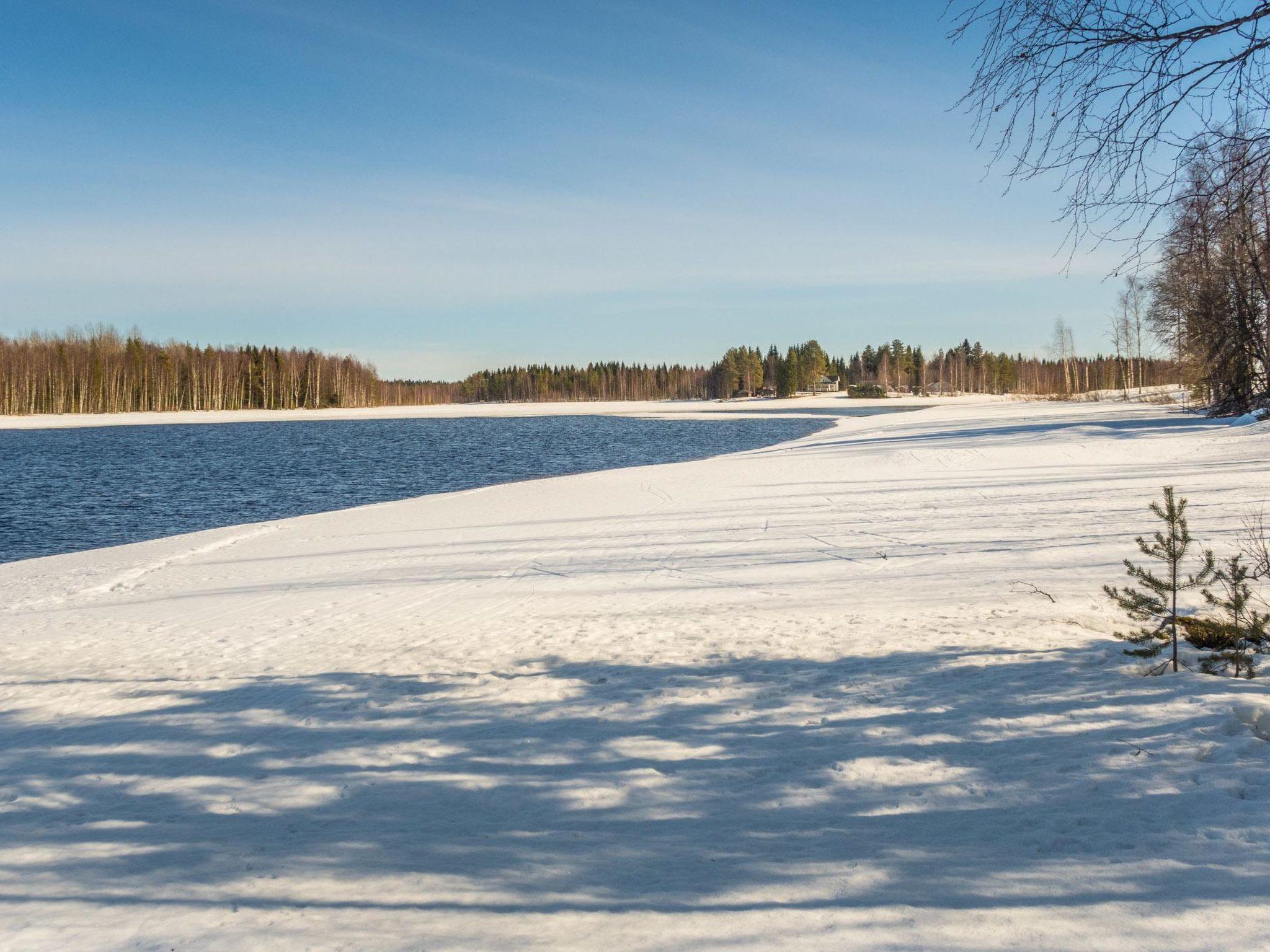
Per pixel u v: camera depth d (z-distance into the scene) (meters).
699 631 8.72
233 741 6.08
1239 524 12.83
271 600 11.72
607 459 41.75
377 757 5.57
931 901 3.36
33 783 5.41
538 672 7.48
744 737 5.53
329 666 8.09
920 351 171.62
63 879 4.01
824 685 6.54
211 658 8.70
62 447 54.16
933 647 7.46
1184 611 7.94
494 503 21.75
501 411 126.31
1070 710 5.54
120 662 8.73
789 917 3.30
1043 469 24.23
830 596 10.16
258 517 23.80
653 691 6.68
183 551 16.48
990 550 12.47
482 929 3.34
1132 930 3.06
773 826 4.21
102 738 6.31
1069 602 8.98
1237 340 30.92
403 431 74.88
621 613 9.84
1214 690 5.59
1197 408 46.78
